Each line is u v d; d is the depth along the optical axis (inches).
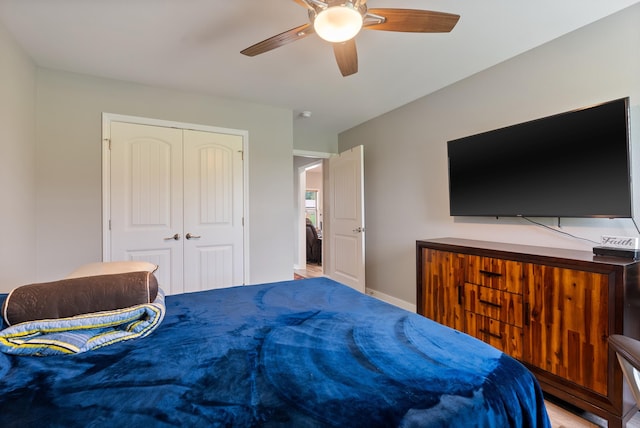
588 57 76.8
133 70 100.8
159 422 26.8
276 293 69.1
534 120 82.9
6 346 37.8
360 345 42.0
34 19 72.9
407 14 58.3
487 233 100.3
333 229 175.2
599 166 70.4
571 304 64.0
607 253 65.7
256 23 75.5
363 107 136.6
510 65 93.5
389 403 29.5
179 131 118.7
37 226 96.3
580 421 63.0
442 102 116.0
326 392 31.2
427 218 123.0
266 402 29.5
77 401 29.5
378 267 149.8
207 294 68.4
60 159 100.0
